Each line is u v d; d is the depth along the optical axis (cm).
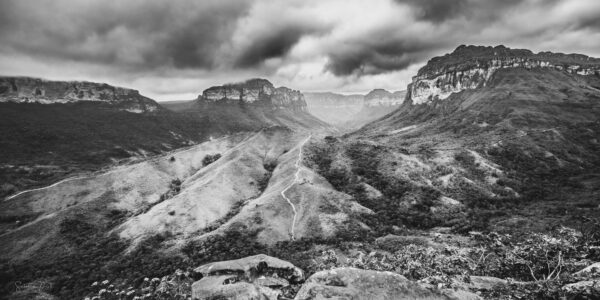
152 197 14962
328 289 2600
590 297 2844
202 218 12062
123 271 9438
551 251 5488
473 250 7869
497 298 3328
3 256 10881
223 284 3947
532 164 16600
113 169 17700
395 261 6047
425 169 14800
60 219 12512
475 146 18850
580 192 13500
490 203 12962
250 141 18138
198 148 19412
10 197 15088
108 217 13238
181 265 9244
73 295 8650
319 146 16838
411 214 11769
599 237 6575
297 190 12331
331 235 10069
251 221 10956
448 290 2780
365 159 15462
